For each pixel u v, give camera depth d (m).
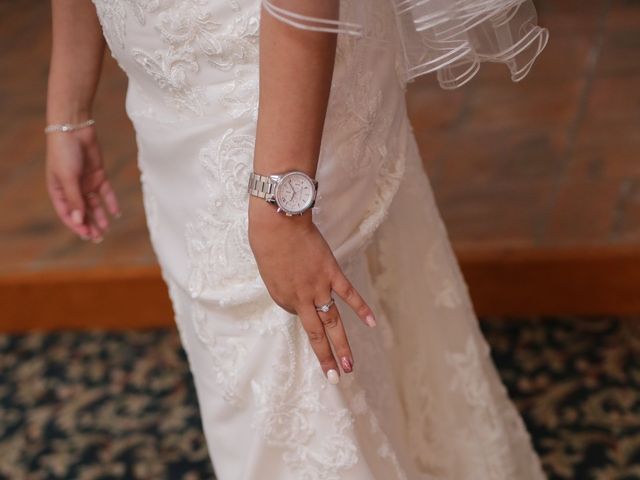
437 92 3.92
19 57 4.89
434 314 1.51
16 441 2.42
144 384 2.60
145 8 1.18
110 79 4.52
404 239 1.45
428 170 3.31
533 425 2.21
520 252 2.64
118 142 3.84
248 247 1.20
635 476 2.01
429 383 1.53
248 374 1.22
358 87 1.18
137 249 3.03
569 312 2.63
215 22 1.14
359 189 1.21
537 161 3.24
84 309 2.90
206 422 1.31
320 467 1.20
